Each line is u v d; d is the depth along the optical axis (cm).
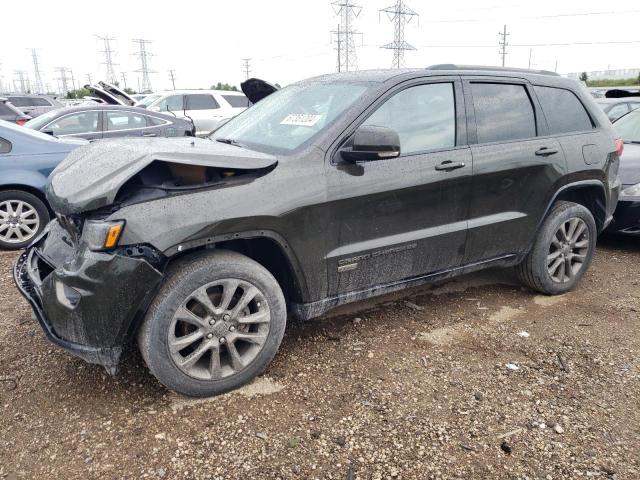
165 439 265
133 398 299
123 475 242
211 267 284
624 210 565
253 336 303
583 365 339
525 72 427
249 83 504
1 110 1346
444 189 360
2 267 531
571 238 449
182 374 286
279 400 298
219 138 391
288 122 358
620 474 245
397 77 355
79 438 266
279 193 298
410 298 444
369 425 277
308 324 391
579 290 470
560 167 419
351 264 332
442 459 253
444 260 377
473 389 310
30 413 287
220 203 281
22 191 597
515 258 421
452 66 388
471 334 380
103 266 260
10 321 398
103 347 272
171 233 268
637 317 412
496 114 396
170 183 287
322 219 314
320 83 391
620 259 560
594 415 288
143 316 277
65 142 634
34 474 243
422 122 359
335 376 323
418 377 322
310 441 264
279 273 332
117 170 272
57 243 317
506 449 259
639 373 330
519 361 344
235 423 277
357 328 386
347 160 318
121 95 1284
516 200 402
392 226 344
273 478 240
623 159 595
